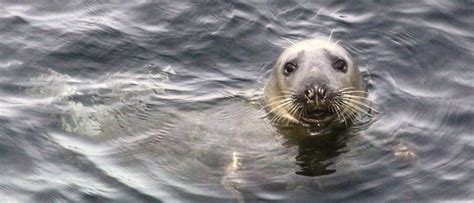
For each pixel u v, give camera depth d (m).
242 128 11.49
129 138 11.64
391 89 12.73
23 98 12.43
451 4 14.70
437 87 12.77
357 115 11.80
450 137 11.48
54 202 10.30
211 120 11.70
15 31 13.99
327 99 10.96
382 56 13.62
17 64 13.24
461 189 10.42
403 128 11.67
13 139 11.43
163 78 13.13
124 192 10.51
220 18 14.47
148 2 14.80
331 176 10.75
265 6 14.76
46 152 11.27
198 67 13.48
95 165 11.06
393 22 14.38
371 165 10.91
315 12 14.70
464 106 12.20
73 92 12.66
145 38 14.02
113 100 12.47
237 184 10.66
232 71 13.39
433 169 10.82
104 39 13.94
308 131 11.59
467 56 13.49
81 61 13.46
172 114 12.02
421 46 13.79
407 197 10.31
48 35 13.95
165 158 11.21
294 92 11.20
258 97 12.41
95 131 11.78
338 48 11.94
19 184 10.62
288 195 10.45
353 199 10.31
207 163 11.04
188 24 14.35
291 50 12.01
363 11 14.70
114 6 14.77
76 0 14.91
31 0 14.84
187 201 10.38
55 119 11.98
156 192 10.55
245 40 14.06
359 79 12.02
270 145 11.29
